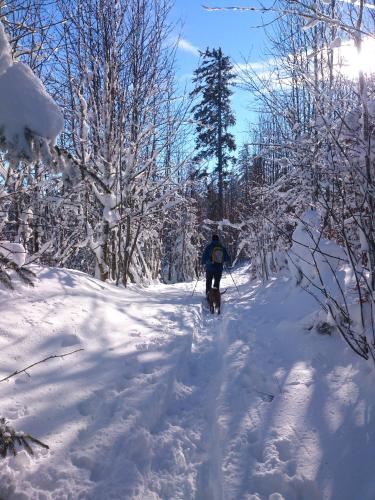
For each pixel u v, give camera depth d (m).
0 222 5.71
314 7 3.58
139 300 7.86
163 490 2.79
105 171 9.91
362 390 3.49
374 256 3.79
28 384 3.56
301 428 3.20
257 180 10.67
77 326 4.91
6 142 2.24
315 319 5.12
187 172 13.12
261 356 4.89
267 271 10.26
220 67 32.09
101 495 2.55
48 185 7.84
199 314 7.82
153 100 11.59
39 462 2.74
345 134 4.40
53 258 9.12
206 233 31.61
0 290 5.11
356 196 4.11
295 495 2.62
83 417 3.31
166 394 3.96
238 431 3.33
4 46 2.30
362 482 2.55
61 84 9.75
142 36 10.84
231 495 2.62
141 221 11.20
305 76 4.55
